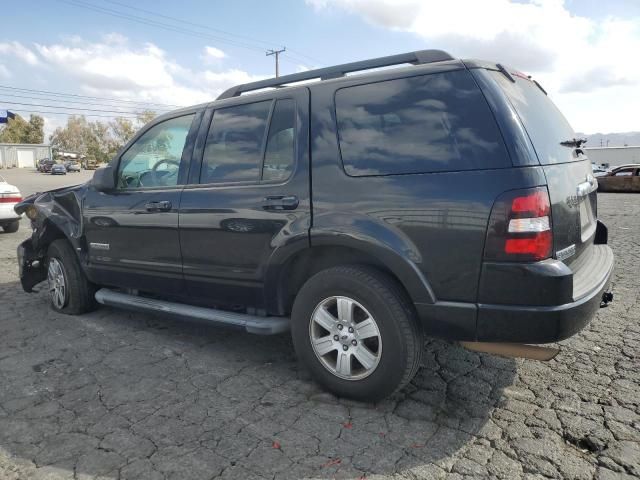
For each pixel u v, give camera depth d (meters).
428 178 2.70
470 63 2.76
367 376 2.94
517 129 2.58
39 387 3.35
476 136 2.62
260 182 3.36
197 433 2.76
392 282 2.87
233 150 3.57
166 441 2.68
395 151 2.84
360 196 2.90
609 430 2.71
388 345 2.83
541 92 3.40
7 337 4.29
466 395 3.14
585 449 2.56
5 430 2.82
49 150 94.81
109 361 3.76
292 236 3.11
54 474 2.42
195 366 3.65
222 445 2.64
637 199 18.67
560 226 2.60
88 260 4.54
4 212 10.27
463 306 2.62
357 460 2.49
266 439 2.69
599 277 2.93
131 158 4.25
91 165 92.12
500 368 3.52
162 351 3.95
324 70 3.33
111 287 4.79
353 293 2.91
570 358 3.66
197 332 4.38
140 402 3.12
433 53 2.97
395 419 2.87
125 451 2.60
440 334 2.73
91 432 2.78
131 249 4.14
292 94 3.33
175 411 3.00
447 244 2.63
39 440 2.71
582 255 3.09
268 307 3.43
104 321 4.70
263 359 3.77
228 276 3.53
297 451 2.57
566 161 2.93
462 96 2.71
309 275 3.37
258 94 3.53
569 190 2.76
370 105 2.99
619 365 3.52
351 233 2.88
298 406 3.04
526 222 2.45
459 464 2.45
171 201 3.79
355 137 3.00
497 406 3.00
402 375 2.84
